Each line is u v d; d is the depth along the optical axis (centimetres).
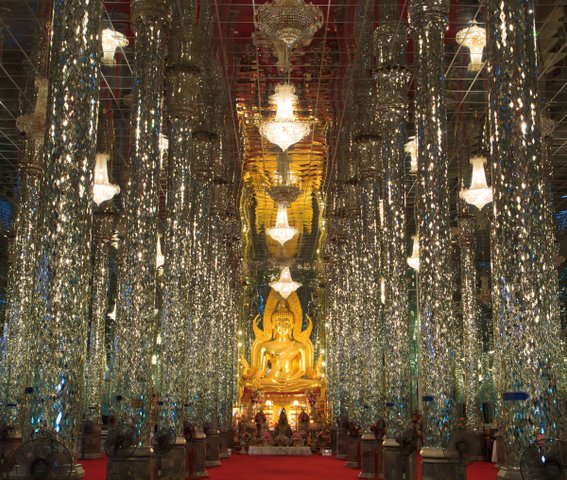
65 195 634
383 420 1463
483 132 1645
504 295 602
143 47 1010
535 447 545
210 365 1828
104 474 1477
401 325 1238
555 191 2103
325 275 2744
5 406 1480
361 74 1384
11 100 1539
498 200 614
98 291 2183
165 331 1266
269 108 1591
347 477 1557
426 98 965
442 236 953
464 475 903
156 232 1012
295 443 2430
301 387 3005
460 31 1252
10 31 1281
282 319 3188
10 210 2112
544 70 1386
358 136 1489
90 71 656
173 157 1259
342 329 2073
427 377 949
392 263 1249
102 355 2158
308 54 1331
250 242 2922
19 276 1514
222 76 1416
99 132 1667
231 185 2092
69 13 656
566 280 2305
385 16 1179
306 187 2216
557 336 596
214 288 1853
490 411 2869
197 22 1170
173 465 1225
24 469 562
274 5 1112
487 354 2927
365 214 1499
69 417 618
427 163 955
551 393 581
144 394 987
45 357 620
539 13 1193
